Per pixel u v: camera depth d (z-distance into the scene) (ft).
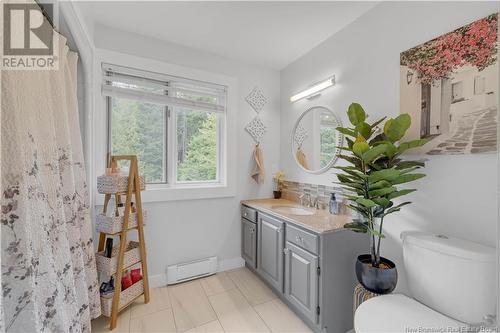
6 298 2.76
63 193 4.32
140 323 5.53
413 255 4.25
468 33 4.03
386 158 4.65
